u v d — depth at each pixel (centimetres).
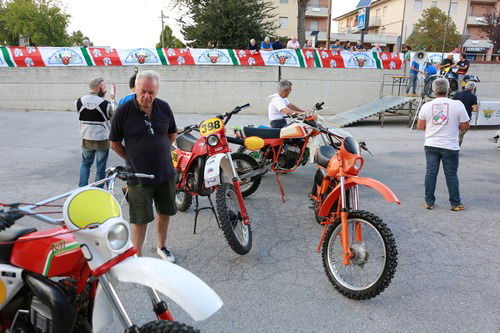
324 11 5450
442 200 603
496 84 1878
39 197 571
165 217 383
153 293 221
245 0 2372
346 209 336
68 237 220
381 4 5938
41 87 1560
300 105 1705
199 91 1634
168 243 436
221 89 1644
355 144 363
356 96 1733
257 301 327
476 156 943
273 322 299
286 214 535
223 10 2330
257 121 1426
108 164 777
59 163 774
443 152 538
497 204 586
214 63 1614
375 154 946
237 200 416
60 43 3120
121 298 326
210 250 420
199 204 563
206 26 2333
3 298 219
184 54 1591
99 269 197
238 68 1633
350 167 350
